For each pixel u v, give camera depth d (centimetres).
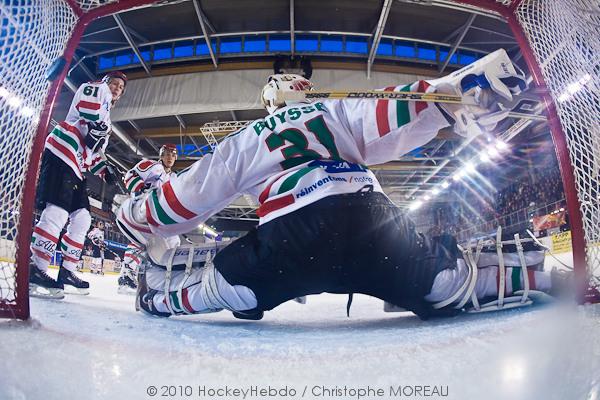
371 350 87
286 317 190
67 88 858
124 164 1262
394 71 857
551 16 157
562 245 691
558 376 62
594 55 141
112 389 61
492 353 75
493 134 145
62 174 241
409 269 136
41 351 78
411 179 1523
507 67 128
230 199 151
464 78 131
